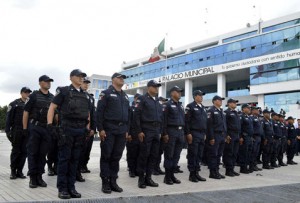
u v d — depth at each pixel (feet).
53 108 15.71
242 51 109.50
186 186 19.93
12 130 20.26
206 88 142.41
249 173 28.45
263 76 102.94
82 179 20.49
